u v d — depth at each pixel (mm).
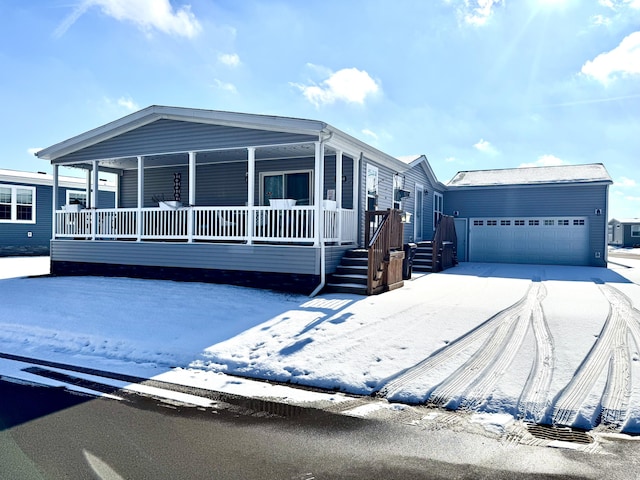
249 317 7055
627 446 3125
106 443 3121
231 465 2812
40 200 22219
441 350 5301
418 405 3953
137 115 11391
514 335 5930
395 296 8977
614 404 3762
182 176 14812
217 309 7578
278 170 13188
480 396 4000
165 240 11562
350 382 4453
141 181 11703
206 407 3887
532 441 3211
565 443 3176
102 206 24484
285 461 2877
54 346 6043
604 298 9125
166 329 6473
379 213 10328
